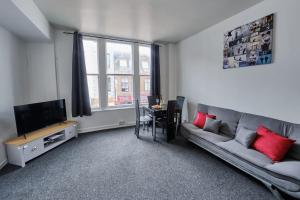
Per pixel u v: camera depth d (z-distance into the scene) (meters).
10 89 2.92
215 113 3.38
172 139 3.75
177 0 2.58
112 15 3.12
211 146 2.68
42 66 3.73
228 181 2.16
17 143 2.56
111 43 4.57
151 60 4.95
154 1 2.61
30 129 2.93
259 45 2.71
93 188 2.04
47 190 2.00
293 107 2.34
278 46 2.46
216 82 3.69
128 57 4.82
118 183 2.13
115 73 4.68
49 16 3.13
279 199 1.78
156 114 3.71
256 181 2.16
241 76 3.08
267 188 2.00
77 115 4.06
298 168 1.69
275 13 2.47
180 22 3.51
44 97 3.79
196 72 4.34
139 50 4.93
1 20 2.42
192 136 3.15
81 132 4.23
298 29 2.22
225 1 2.63
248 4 2.74
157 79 5.04
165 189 2.01
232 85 3.29
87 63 4.30
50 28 3.54
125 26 3.71
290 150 2.07
